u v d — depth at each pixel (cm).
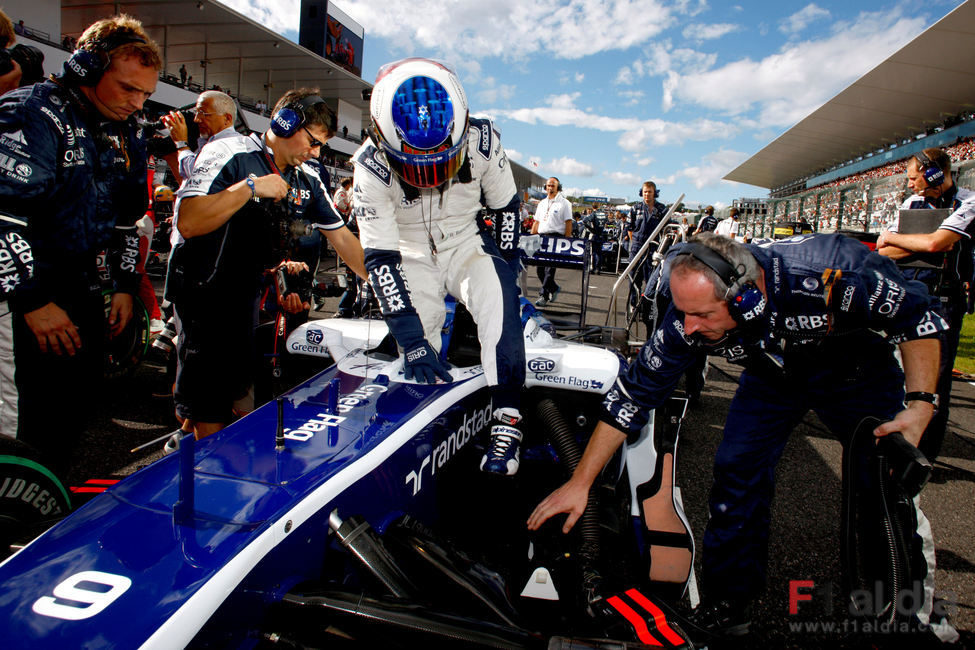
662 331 172
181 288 219
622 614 143
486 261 195
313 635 116
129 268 234
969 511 297
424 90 157
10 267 167
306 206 239
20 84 221
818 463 355
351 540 130
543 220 863
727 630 187
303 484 133
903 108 2136
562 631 182
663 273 303
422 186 171
